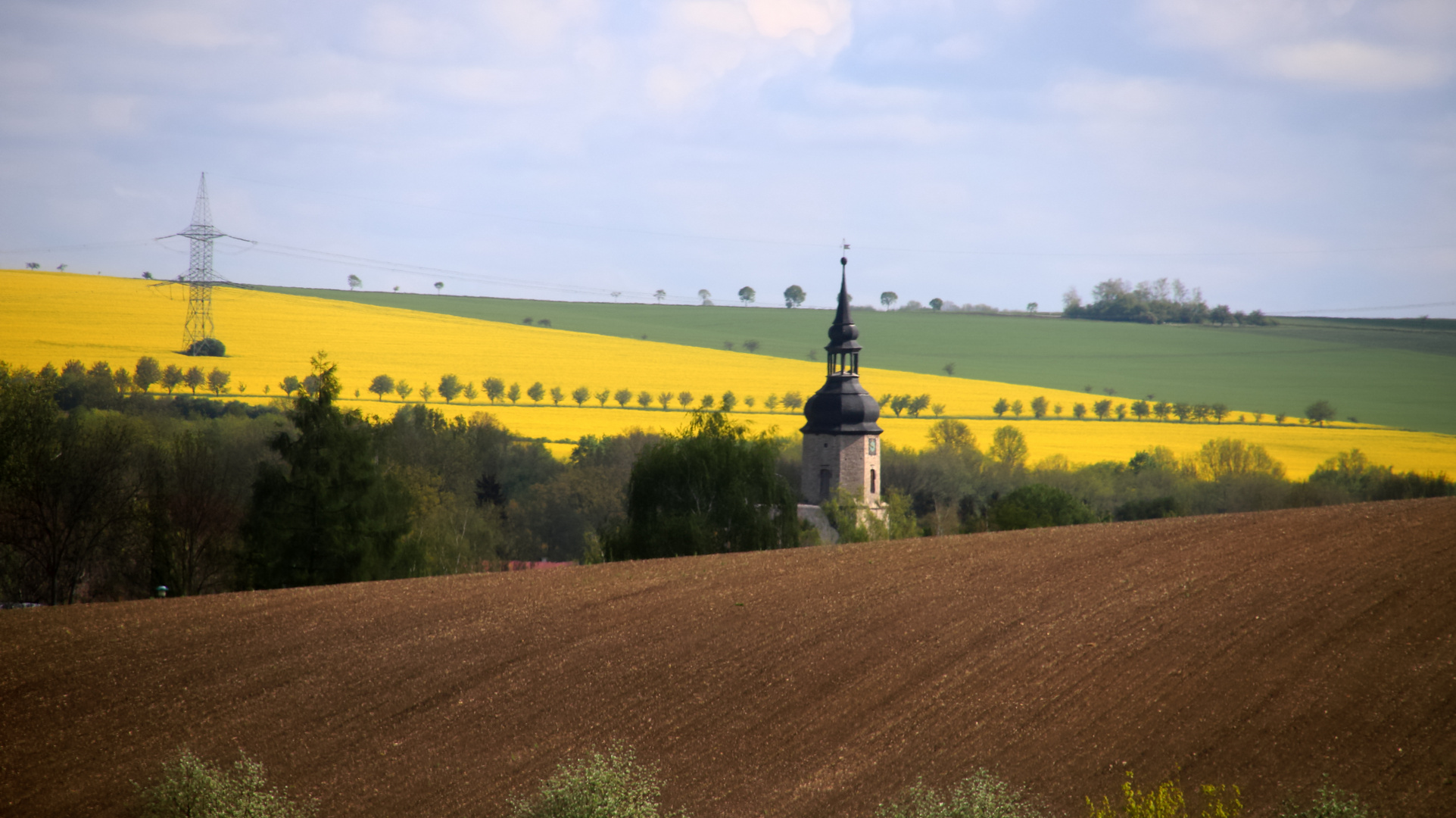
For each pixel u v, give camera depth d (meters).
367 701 69.06
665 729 64.75
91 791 58.06
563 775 55.41
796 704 67.25
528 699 69.19
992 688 67.44
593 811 52.19
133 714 67.12
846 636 77.50
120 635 79.94
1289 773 55.28
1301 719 60.41
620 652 76.25
